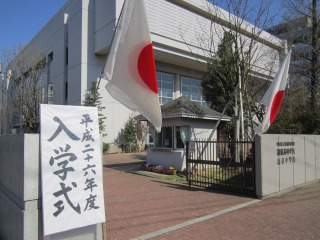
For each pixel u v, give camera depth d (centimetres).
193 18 2550
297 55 1812
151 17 2277
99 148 469
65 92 2755
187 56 2550
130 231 569
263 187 823
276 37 1941
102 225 471
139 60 540
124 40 537
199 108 1486
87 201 443
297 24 1819
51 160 418
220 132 1734
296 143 993
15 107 3105
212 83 1861
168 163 1418
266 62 1947
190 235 541
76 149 444
